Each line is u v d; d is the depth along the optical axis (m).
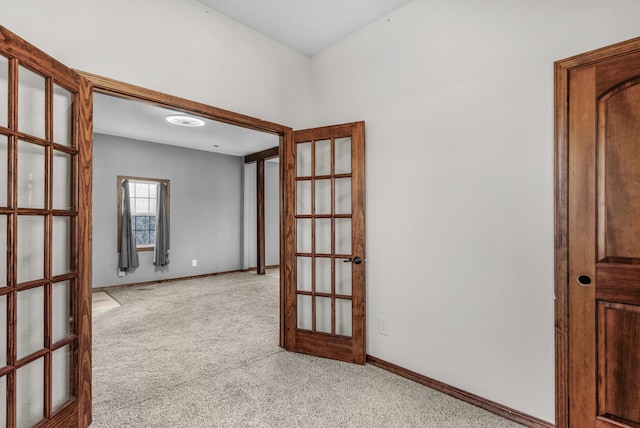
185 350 2.91
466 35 2.08
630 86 1.51
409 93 2.39
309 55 3.15
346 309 2.77
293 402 2.06
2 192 1.46
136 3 2.07
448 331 2.17
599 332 1.60
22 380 1.57
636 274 1.50
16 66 1.43
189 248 6.54
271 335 3.31
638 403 1.50
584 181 1.63
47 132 1.62
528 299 1.83
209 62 2.44
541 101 1.77
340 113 2.88
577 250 1.66
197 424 1.84
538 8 1.78
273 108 2.87
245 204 7.44
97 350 2.92
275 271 7.44
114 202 5.61
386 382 2.32
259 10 2.49
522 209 1.85
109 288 5.55
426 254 2.29
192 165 6.59
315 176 2.82
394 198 2.47
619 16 1.54
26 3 1.66
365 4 2.42
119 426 1.82
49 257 1.63
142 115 4.44
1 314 1.45
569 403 1.68
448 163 2.17
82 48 1.85
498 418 1.89
